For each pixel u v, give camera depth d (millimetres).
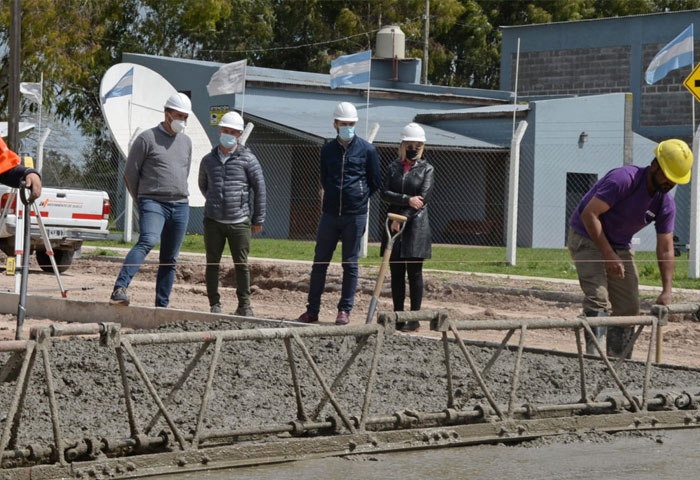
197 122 24531
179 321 10594
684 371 9133
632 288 9508
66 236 19391
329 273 18641
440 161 32375
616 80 38531
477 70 52219
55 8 38594
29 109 39188
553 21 50656
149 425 5867
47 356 5426
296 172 31328
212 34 47781
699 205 18641
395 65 38969
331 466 5941
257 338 6117
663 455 6434
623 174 8930
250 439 6117
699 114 36625
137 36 44531
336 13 50406
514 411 6898
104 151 35219
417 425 6586
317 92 33531
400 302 11672
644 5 50031
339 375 6477
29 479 5258
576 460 6234
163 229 11609
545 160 30469
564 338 11914
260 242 28266
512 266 21391
